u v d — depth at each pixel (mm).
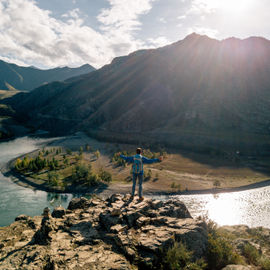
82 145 189250
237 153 159750
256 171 117125
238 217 61125
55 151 163750
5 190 81750
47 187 83688
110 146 183875
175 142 193750
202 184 90312
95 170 107688
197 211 64812
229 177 104438
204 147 173250
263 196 77188
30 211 63188
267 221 58500
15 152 160375
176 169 117375
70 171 104812
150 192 79438
